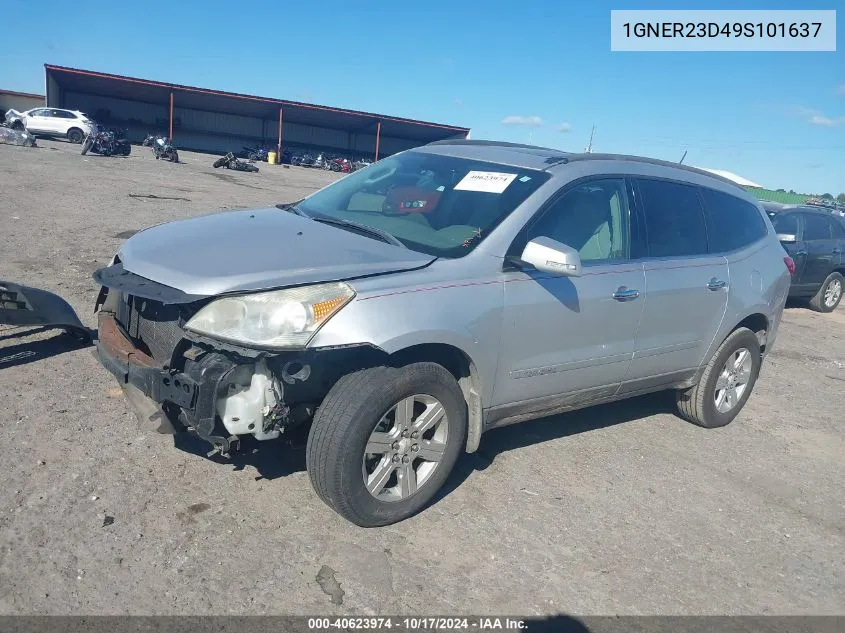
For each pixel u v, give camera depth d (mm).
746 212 5672
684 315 4840
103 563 3016
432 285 3482
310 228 3979
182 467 3850
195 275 3275
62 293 7008
